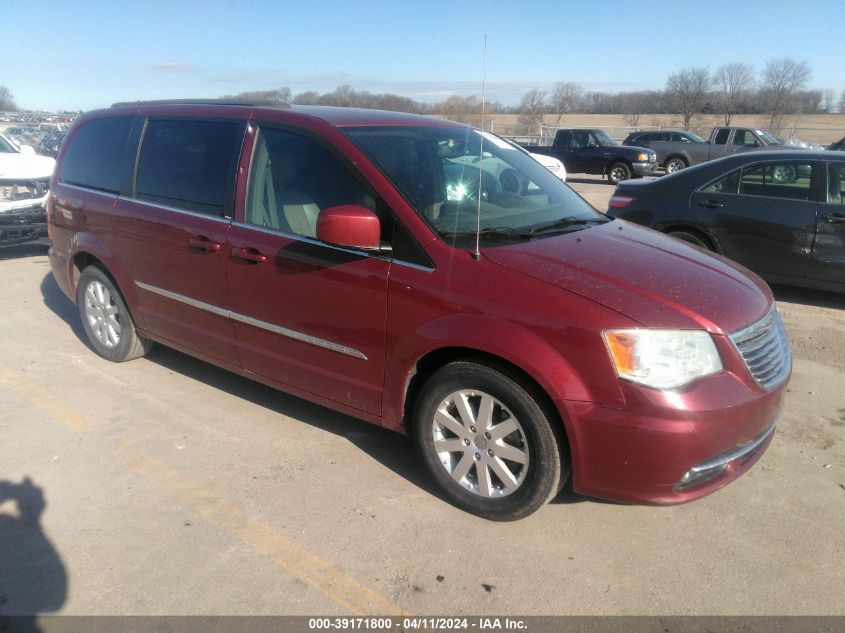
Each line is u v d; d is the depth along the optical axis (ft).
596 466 9.13
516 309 9.30
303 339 11.67
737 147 72.18
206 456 12.09
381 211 10.62
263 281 11.97
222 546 9.63
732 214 21.53
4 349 17.31
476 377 9.77
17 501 10.66
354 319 10.85
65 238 16.46
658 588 8.92
